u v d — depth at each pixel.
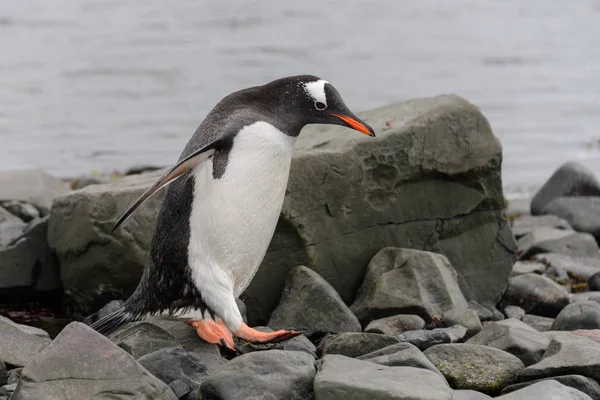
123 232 12.43
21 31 42.66
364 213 13.16
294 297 12.29
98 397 8.57
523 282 14.09
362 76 34.66
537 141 26.77
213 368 10.16
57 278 13.84
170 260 10.55
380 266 13.01
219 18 47.06
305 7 51.53
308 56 38.16
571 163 19.66
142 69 34.88
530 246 16.31
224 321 10.51
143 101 30.19
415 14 50.41
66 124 27.34
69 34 42.12
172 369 9.66
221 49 39.00
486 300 14.01
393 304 12.31
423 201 13.61
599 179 23.03
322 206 12.81
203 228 10.33
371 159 13.09
